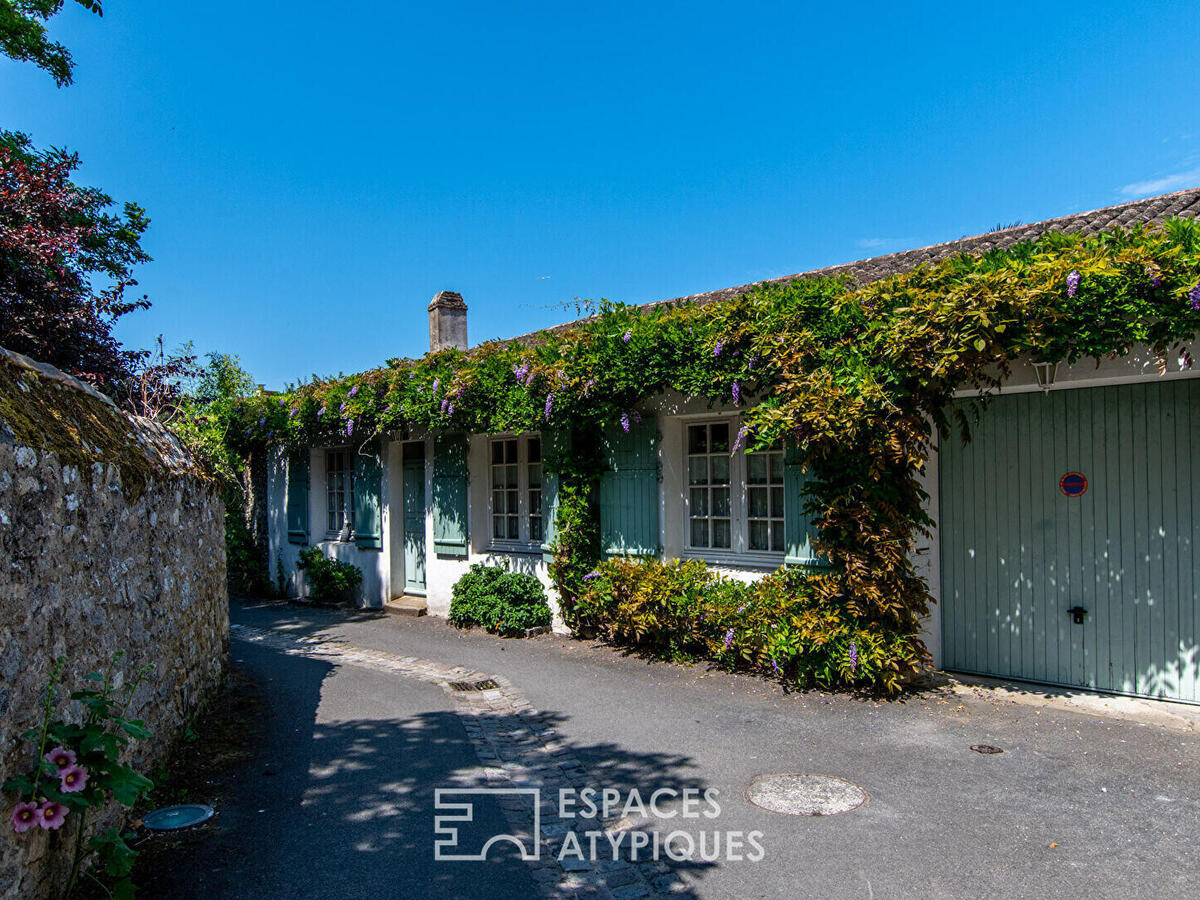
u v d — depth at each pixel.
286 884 3.78
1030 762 5.11
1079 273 5.30
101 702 3.48
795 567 7.50
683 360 7.60
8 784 2.89
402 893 3.72
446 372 10.11
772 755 5.43
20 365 4.00
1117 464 6.41
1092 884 3.65
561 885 3.80
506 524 10.95
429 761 5.50
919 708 6.26
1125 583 6.37
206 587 6.80
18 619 3.11
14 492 3.15
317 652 9.30
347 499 13.41
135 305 8.64
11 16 10.38
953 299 5.69
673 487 8.70
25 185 7.70
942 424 6.47
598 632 9.26
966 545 7.13
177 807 4.66
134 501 4.68
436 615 11.42
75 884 3.40
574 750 5.70
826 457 6.65
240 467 15.13
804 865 3.92
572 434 9.39
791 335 6.66
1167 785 4.70
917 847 4.05
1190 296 4.96
